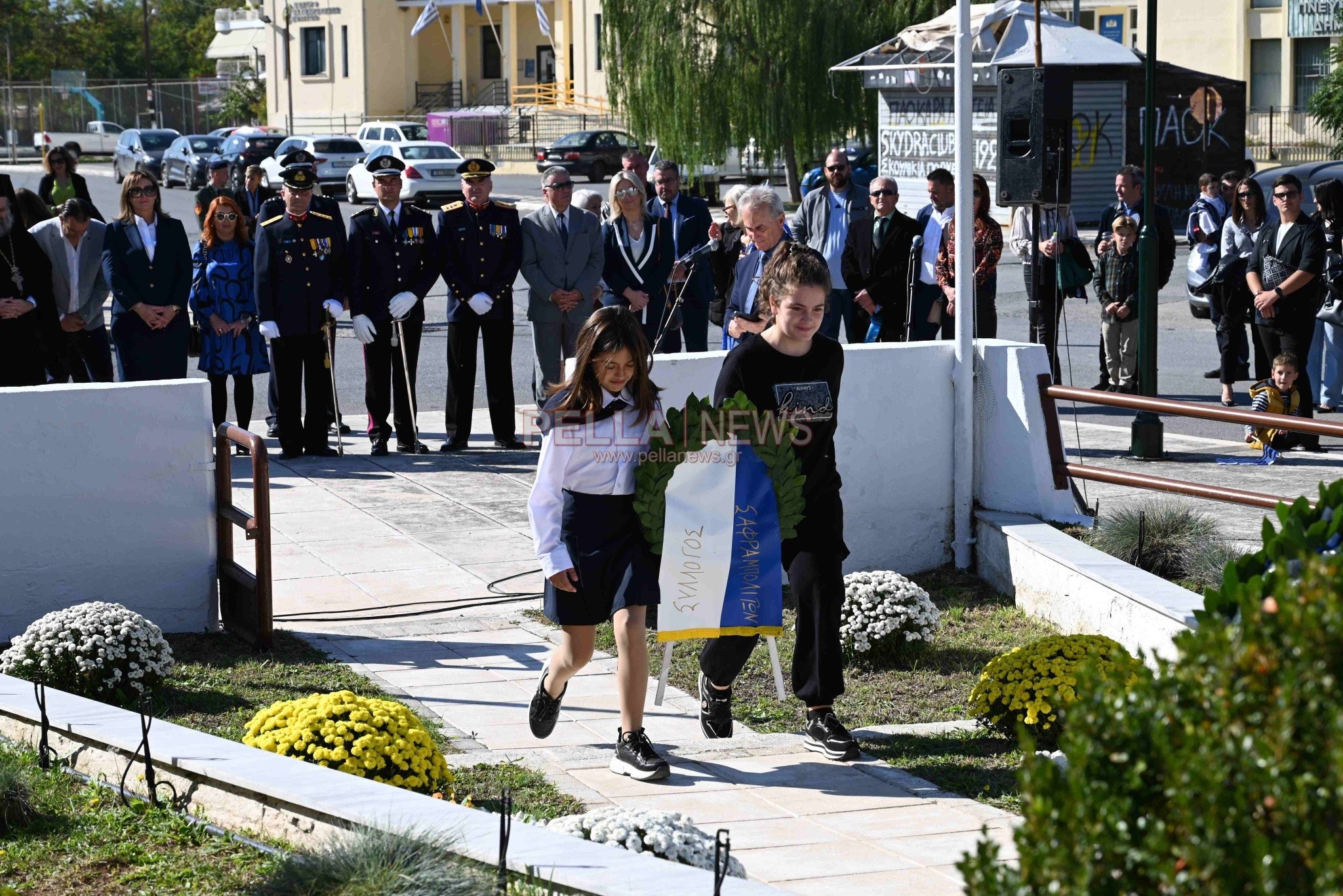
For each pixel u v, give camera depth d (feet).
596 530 20.49
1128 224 48.42
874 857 17.43
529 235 42.96
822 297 21.04
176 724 21.13
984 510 31.99
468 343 43.78
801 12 111.45
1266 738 8.72
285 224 41.96
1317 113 119.03
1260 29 143.13
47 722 19.71
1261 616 9.25
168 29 334.85
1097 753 9.30
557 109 206.69
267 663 26.05
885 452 31.55
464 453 44.01
